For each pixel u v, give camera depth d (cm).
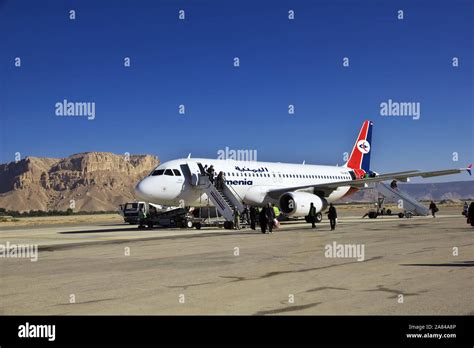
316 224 3803
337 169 4862
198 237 2584
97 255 1777
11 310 897
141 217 3753
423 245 1970
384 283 1110
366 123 5278
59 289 1088
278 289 1052
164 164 3453
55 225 5353
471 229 2967
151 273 1301
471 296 966
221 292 1027
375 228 3134
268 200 3878
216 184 3484
